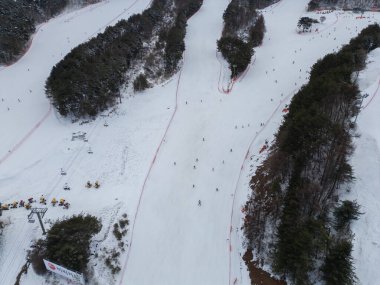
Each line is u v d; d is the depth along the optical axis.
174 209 56.91
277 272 44.19
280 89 86.94
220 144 70.25
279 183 51.75
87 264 48.09
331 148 49.59
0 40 104.50
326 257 40.19
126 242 52.12
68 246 45.53
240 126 75.00
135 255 50.56
